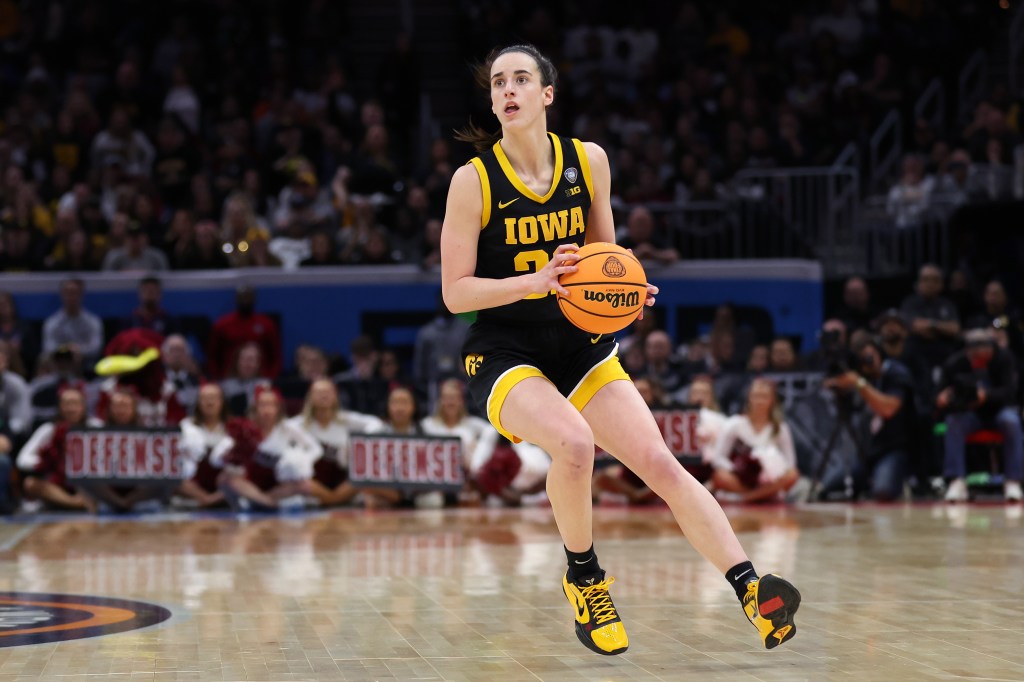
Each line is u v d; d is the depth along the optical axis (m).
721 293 18.22
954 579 8.39
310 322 17.92
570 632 6.55
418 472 14.74
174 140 20.73
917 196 20.47
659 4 24.92
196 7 24.00
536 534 11.64
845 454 15.37
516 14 24.66
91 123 21.59
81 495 14.72
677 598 7.66
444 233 5.57
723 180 20.83
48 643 6.29
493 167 5.54
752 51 24.42
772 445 14.75
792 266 18.25
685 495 5.43
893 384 15.23
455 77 25.00
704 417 14.94
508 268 5.60
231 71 22.73
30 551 10.44
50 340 16.97
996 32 25.00
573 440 5.28
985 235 19.81
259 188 20.33
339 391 15.94
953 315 17.25
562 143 5.68
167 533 11.95
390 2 25.62
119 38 23.72
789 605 5.23
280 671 5.59
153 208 19.52
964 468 15.09
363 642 6.29
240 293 16.77
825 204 20.55
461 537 11.38
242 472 14.59
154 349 15.27
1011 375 15.16
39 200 19.98
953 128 23.73
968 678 5.36
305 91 22.97
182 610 7.34
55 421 14.96
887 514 13.23
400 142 22.44
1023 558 9.48
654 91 23.12
